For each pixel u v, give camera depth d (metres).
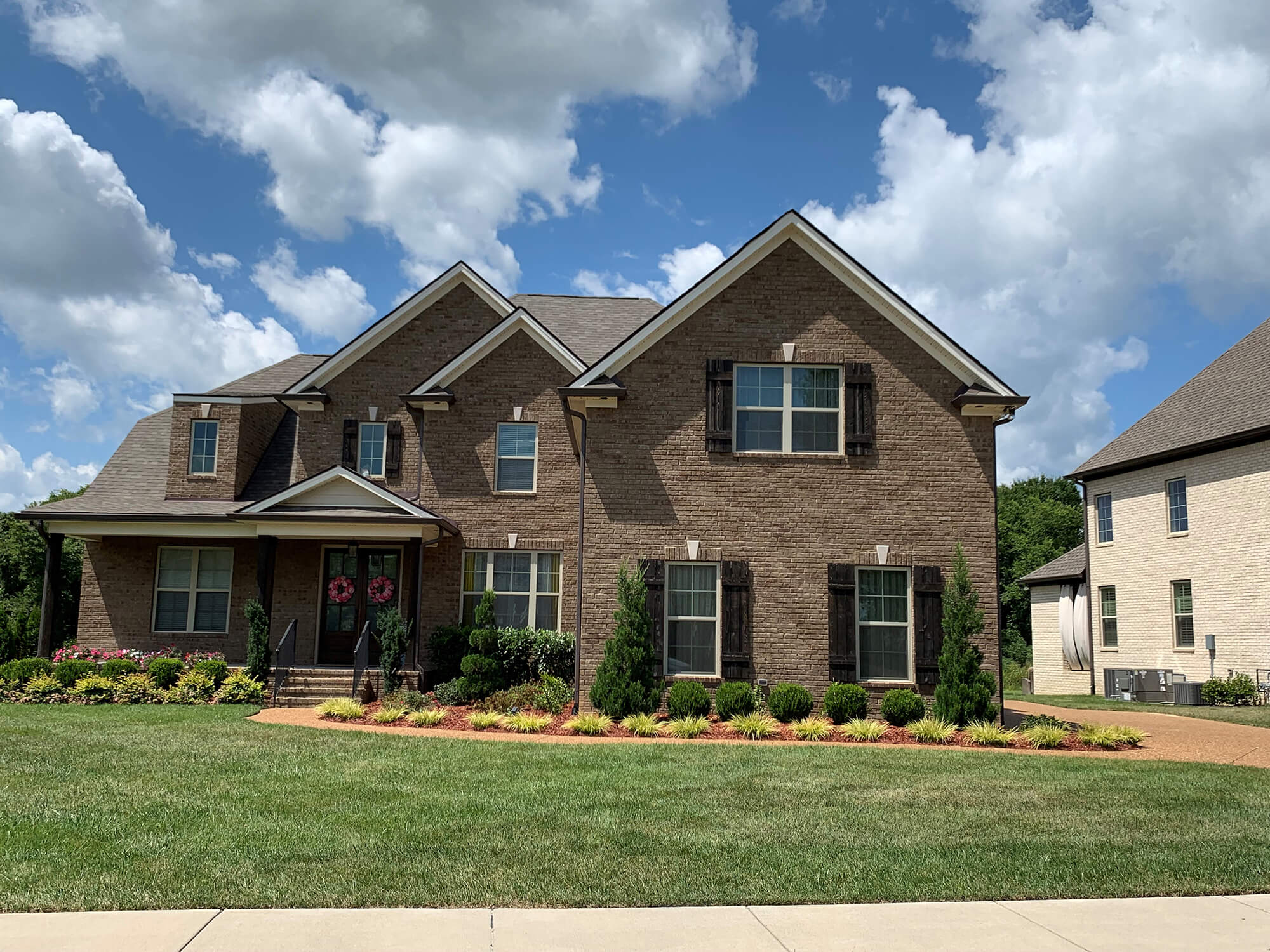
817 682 17.14
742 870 7.32
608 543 17.52
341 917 6.18
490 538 21.89
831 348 18.00
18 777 10.62
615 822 8.80
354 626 22.00
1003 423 17.92
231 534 21.36
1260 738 16.19
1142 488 29.52
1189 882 7.19
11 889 6.62
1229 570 25.61
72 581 40.03
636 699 16.27
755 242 18.05
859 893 6.83
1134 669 29.05
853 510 17.58
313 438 22.95
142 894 6.52
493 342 22.53
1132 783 11.12
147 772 10.95
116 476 23.52
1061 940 6.00
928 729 14.85
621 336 24.05
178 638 22.36
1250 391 26.16
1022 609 59.34
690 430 17.78
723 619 17.28
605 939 5.86
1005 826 8.89
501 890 6.72
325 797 9.73
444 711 16.64
